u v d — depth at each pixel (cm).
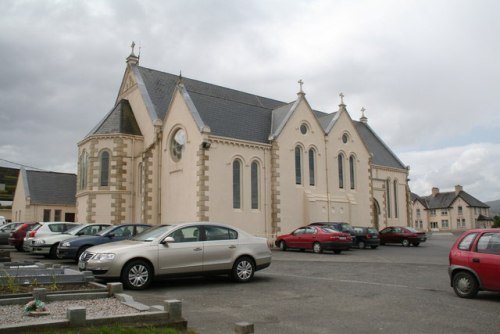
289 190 3172
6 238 2888
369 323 861
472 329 817
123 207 3238
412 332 798
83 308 706
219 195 2806
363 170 3756
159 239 1274
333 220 3388
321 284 1339
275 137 3138
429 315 928
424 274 1588
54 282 1032
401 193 4616
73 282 1080
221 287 1281
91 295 940
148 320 747
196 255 1300
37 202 4294
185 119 2939
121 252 1216
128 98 3684
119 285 972
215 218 2762
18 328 655
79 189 3447
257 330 808
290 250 2833
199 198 2736
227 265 1344
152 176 3127
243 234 1416
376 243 3123
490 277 1077
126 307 848
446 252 2756
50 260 2052
